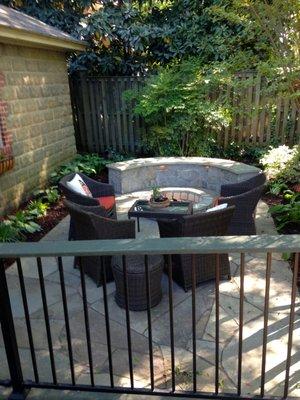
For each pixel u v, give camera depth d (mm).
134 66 8328
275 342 2260
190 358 2170
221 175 5555
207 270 2920
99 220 2783
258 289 2881
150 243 1506
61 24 7871
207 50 6734
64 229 4387
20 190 5156
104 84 7441
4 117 4688
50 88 6023
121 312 2676
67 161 6773
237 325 2459
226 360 2133
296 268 1508
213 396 1735
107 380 2018
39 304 2801
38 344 2352
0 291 1630
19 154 5105
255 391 1884
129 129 7535
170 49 7914
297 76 2939
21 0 7930
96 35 7887
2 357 2244
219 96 6559
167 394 1771
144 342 2338
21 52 5098
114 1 8242
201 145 6840
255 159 7016
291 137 6773
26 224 4297
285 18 2703
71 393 1883
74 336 2420
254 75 4574
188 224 2656
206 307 2686
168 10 8219
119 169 5621
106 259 2910
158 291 2738
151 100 6453
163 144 6984
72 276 3215
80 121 7895
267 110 6523
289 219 4070
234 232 3473
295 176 4938
